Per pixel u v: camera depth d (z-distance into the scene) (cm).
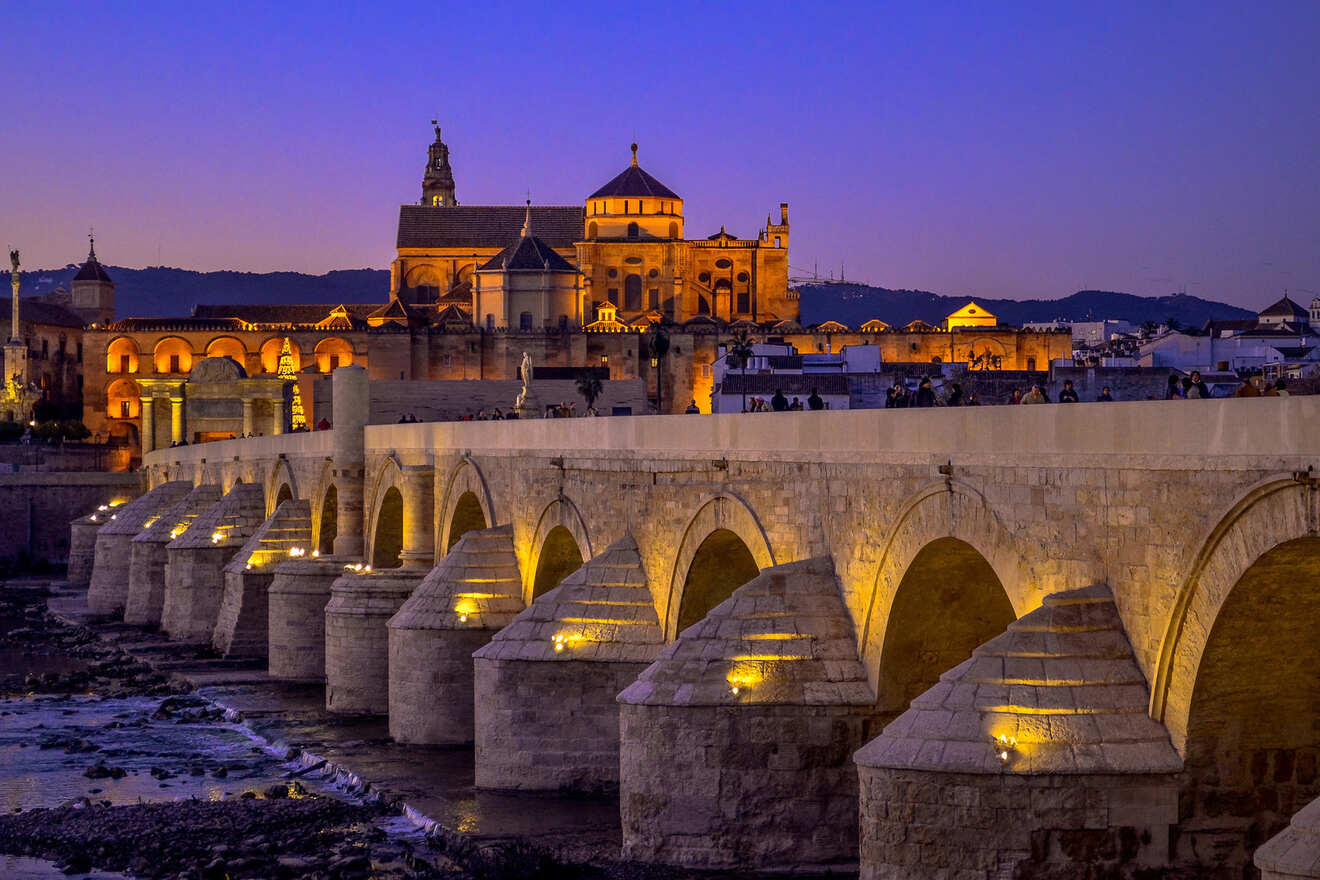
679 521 5272
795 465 4566
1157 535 3153
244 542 11325
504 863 4584
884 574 4122
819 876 4269
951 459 3816
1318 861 2602
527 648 5591
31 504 18712
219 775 6512
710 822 4356
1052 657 3338
